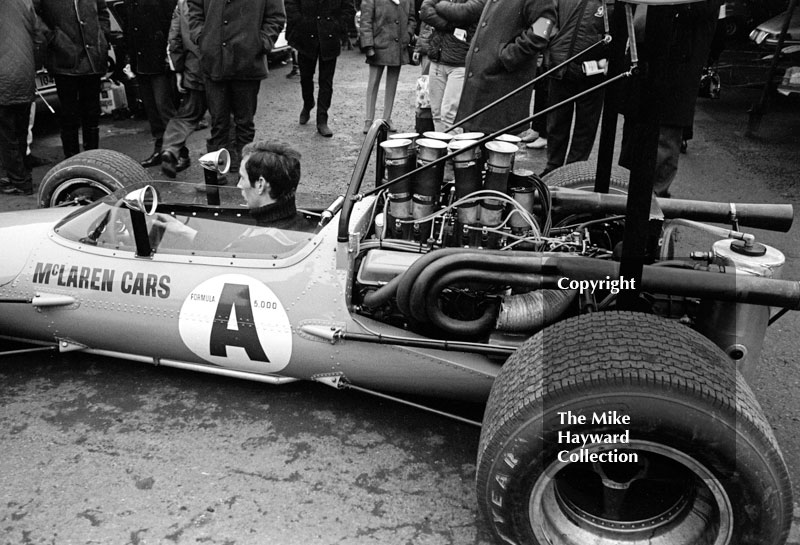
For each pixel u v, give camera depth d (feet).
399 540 8.38
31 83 19.26
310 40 25.31
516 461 7.10
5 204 19.44
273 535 8.41
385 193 10.95
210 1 19.06
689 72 14.44
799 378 11.48
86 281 10.51
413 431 10.26
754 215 10.43
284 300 9.81
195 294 10.11
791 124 27.09
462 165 9.66
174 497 8.97
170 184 11.62
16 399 10.84
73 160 13.78
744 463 6.72
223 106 20.35
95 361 11.83
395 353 9.57
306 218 11.57
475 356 9.53
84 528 8.47
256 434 10.15
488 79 16.42
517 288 9.54
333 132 26.25
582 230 10.73
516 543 7.63
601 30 17.44
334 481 9.29
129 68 27.91
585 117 18.47
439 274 8.57
